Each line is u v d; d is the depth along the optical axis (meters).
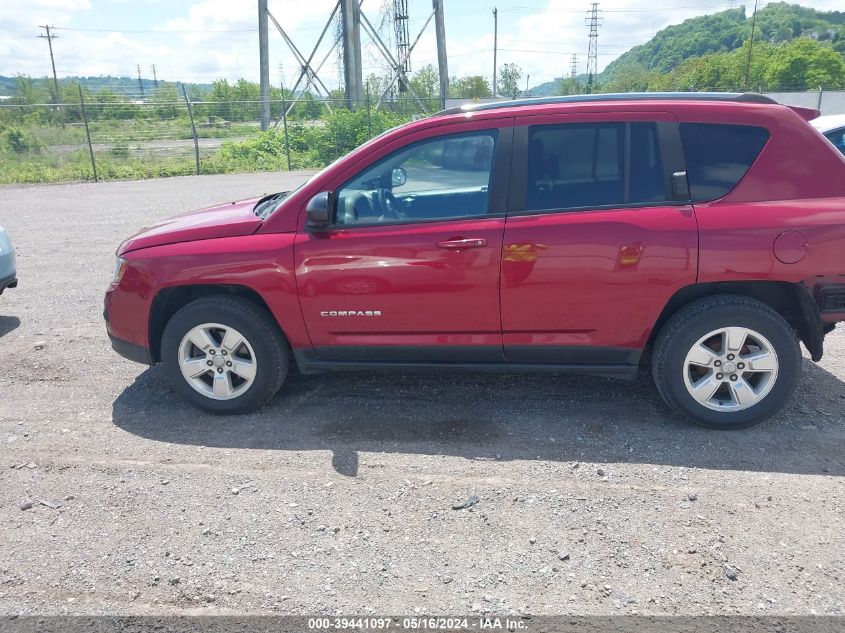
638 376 4.88
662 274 3.80
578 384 4.79
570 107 3.98
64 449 4.09
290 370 5.20
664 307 3.93
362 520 3.30
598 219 3.85
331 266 4.10
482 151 4.01
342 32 37.31
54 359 5.61
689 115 3.87
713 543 3.05
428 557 3.02
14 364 5.51
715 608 2.66
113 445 4.14
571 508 3.34
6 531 3.30
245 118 39.25
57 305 7.18
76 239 10.95
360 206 4.12
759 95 3.99
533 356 4.12
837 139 8.44
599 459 3.79
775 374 3.91
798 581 2.80
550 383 4.82
